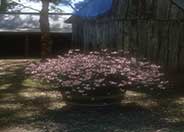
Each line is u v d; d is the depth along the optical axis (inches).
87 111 275.0
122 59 295.6
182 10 448.1
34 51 927.0
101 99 275.0
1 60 764.0
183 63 455.5
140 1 481.1
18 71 542.3
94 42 622.5
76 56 305.1
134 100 316.2
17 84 415.8
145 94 342.3
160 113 271.7
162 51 462.6
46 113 271.9
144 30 477.4
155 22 466.9
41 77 308.7
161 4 461.7
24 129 230.2
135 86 337.7
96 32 609.9
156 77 324.2
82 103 277.0
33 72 299.1
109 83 272.2
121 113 269.4
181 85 380.8
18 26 893.8
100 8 577.0
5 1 754.2
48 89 378.9
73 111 275.7
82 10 660.1
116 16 528.1
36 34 887.7
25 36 896.9
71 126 235.3
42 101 317.4
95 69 271.0
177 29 455.5
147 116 261.9
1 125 240.4
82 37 704.4
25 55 884.6
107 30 559.8
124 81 274.5
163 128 231.1
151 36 470.3
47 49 664.4
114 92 278.1
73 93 276.2
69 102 281.6
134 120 250.2
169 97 330.3
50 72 282.8
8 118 258.8
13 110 284.5
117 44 523.5
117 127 232.5
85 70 271.0
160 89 359.9
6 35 927.0
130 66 292.8
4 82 433.7
